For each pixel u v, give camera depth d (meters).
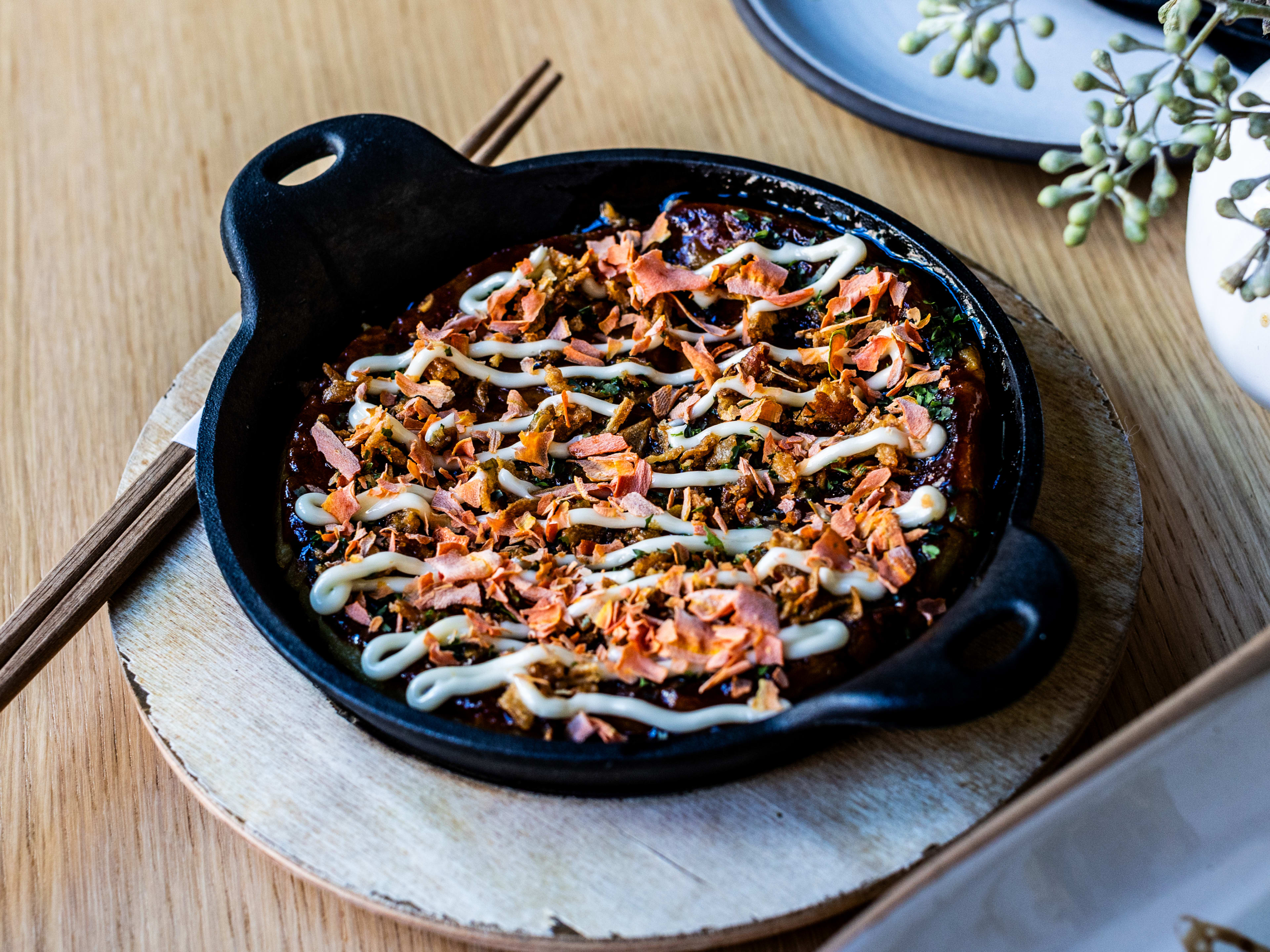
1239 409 0.55
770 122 0.64
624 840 0.46
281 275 0.52
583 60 0.66
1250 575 0.52
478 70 0.66
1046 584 0.44
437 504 0.50
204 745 0.48
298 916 0.48
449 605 0.48
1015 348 0.50
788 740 0.46
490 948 0.47
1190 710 0.41
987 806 0.46
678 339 0.53
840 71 0.62
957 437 0.49
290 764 0.47
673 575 0.48
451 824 0.46
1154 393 0.55
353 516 0.50
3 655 0.49
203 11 0.69
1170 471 0.54
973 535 0.48
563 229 0.56
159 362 0.59
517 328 0.54
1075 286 0.58
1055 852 0.42
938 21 0.44
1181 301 0.57
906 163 0.62
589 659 0.47
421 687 0.47
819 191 0.53
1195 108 0.45
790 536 0.48
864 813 0.46
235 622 0.50
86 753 0.50
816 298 0.53
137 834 0.49
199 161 0.64
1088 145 0.45
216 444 0.49
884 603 0.47
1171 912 0.42
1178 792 0.42
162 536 0.51
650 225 0.56
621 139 0.63
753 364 0.52
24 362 0.59
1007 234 0.60
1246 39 0.57
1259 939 0.42
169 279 0.61
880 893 0.45
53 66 0.68
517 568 0.48
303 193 0.52
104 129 0.66
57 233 0.63
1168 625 0.51
